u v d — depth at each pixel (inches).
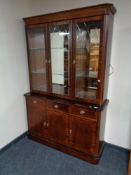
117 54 80.0
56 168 78.6
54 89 90.5
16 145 96.8
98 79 73.0
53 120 89.0
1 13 80.0
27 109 99.1
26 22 87.8
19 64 94.3
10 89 90.8
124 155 88.0
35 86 98.5
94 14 66.9
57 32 81.2
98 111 72.4
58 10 91.7
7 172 76.1
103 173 75.5
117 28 77.2
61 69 85.7
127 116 85.0
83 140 81.4
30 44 92.1
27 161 83.4
